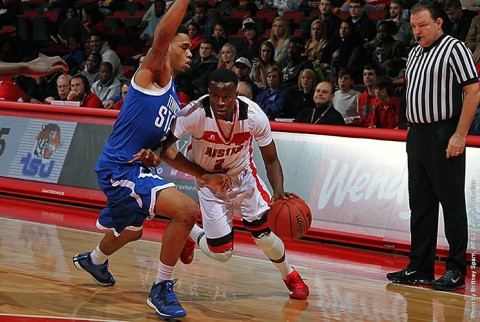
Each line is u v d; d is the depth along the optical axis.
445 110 5.89
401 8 10.97
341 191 7.62
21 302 4.87
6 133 9.91
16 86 10.98
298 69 10.46
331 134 7.82
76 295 5.14
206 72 10.59
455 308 5.36
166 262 4.75
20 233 7.39
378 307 5.30
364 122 8.97
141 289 5.42
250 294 5.50
